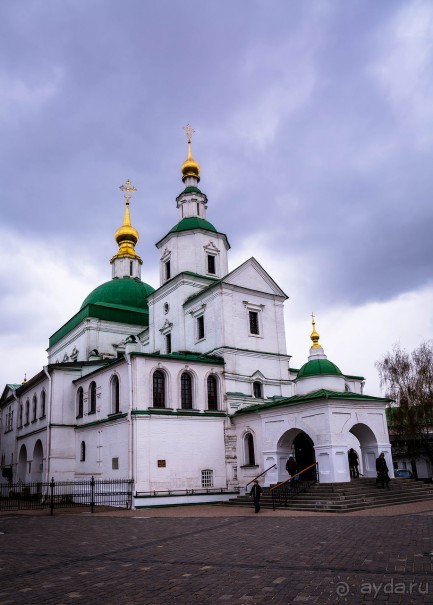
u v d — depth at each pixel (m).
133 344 32.88
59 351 54.81
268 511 24.48
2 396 55.88
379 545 13.09
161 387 33.25
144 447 30.83
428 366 44.75
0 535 18.53
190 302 39.72
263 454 31.44
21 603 9.05
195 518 22.66
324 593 8.84
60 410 39.81
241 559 12.19
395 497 26.09
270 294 40.06
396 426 44.44
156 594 9.30
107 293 51.94
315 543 13.93
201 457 32.88
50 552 14.46
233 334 36.88
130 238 57.56
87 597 9.30
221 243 43.66
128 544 15.42
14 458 48.62
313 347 35.16
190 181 46.44
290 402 29.59
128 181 59.72
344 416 28.30
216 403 35.25
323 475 27.30
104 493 30.42
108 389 35.09
